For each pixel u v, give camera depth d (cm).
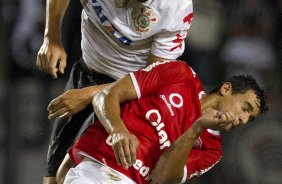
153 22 1418
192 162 1389
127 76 1378
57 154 1539
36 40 2547
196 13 2670
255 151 2464
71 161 1439
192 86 1391
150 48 1463
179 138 1320
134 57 1473
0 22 2552
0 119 2469
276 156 2462
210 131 1397
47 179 1555
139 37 1435
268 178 2461
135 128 1359
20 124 2483
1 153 2455
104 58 1489
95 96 1366
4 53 2527
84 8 1476
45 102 2509
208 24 2675
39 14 2570
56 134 1539
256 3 2822
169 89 1376
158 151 1360
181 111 1370
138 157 1352
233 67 2709
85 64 1537
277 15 2845
